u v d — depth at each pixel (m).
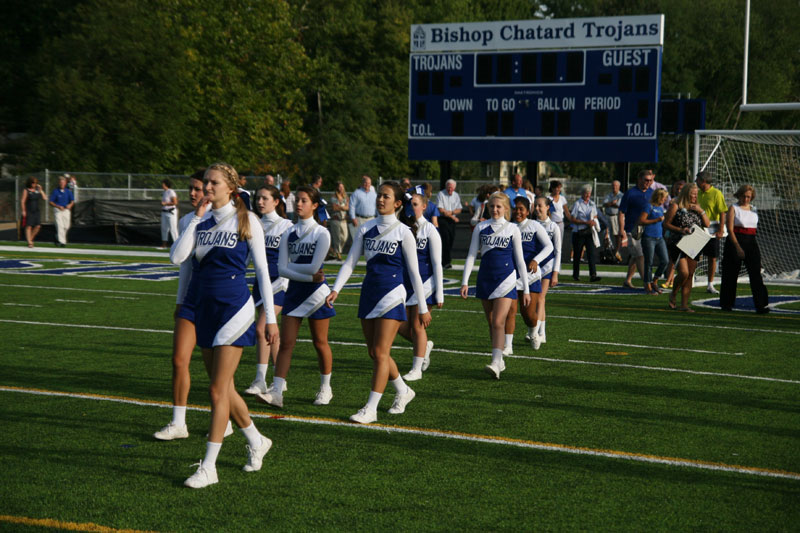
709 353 9.20
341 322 11.31
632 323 11.32
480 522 4.33
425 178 58.38
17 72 45.25
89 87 37.56
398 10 57.19
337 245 20.66
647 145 22.84
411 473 5.11
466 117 24.64
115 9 39.03
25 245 24.88
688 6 58.22
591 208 16.39
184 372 5.72
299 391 7.33
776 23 58.47
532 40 23.70
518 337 10.30
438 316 12.00
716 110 58.00
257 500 4.61
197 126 42.97
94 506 4.49
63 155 37.31
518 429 6.11
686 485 4.93
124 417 6.35
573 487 4.88
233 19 44.88
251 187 32.38
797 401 7.02
